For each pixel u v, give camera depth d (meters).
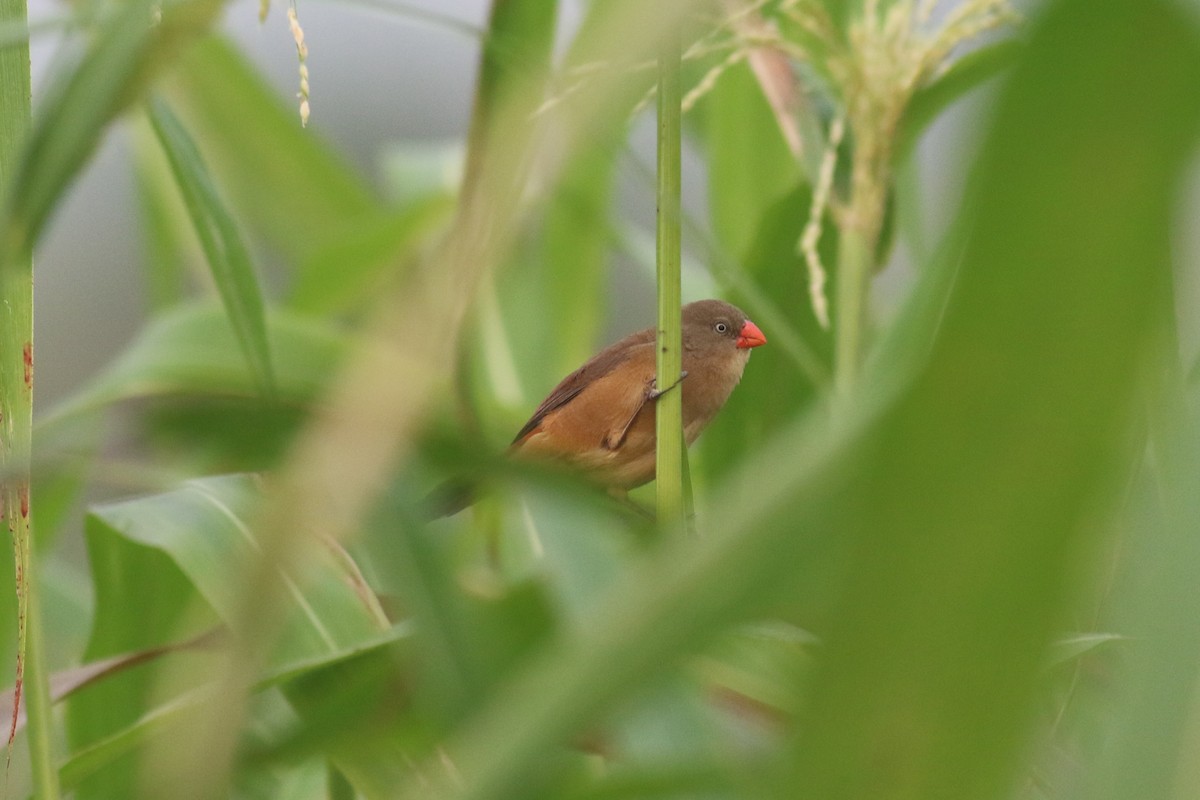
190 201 3.19
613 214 7.29
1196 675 0.97
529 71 2.04
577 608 2.98
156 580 5.02
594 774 3.97
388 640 3.31
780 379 6.42
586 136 1.41
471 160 1.49
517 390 7.40
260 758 3.42
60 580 6.87
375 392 1.33
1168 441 1.81
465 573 4.64
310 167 8.01
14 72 2.92
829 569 1.08
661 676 1.15
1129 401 0.97
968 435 0.99
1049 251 0.95
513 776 1.06
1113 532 1.56
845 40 6.05
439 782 1.92
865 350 5.43
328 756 3.84
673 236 3.36
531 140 1.45
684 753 2.80
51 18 2.37
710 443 6.56
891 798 1.08
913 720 1.06
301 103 2.39
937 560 1.02
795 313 6.36
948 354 0.99
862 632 1.05
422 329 1.41
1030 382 0.98
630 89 1.39
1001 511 1.00
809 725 1.08
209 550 3.91
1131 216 0.93
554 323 7.58
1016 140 0.94
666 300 3.37
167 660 5.05
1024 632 1.03
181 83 7.58
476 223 1.47
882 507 1.02
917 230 6.86
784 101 5.73
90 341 10.41
